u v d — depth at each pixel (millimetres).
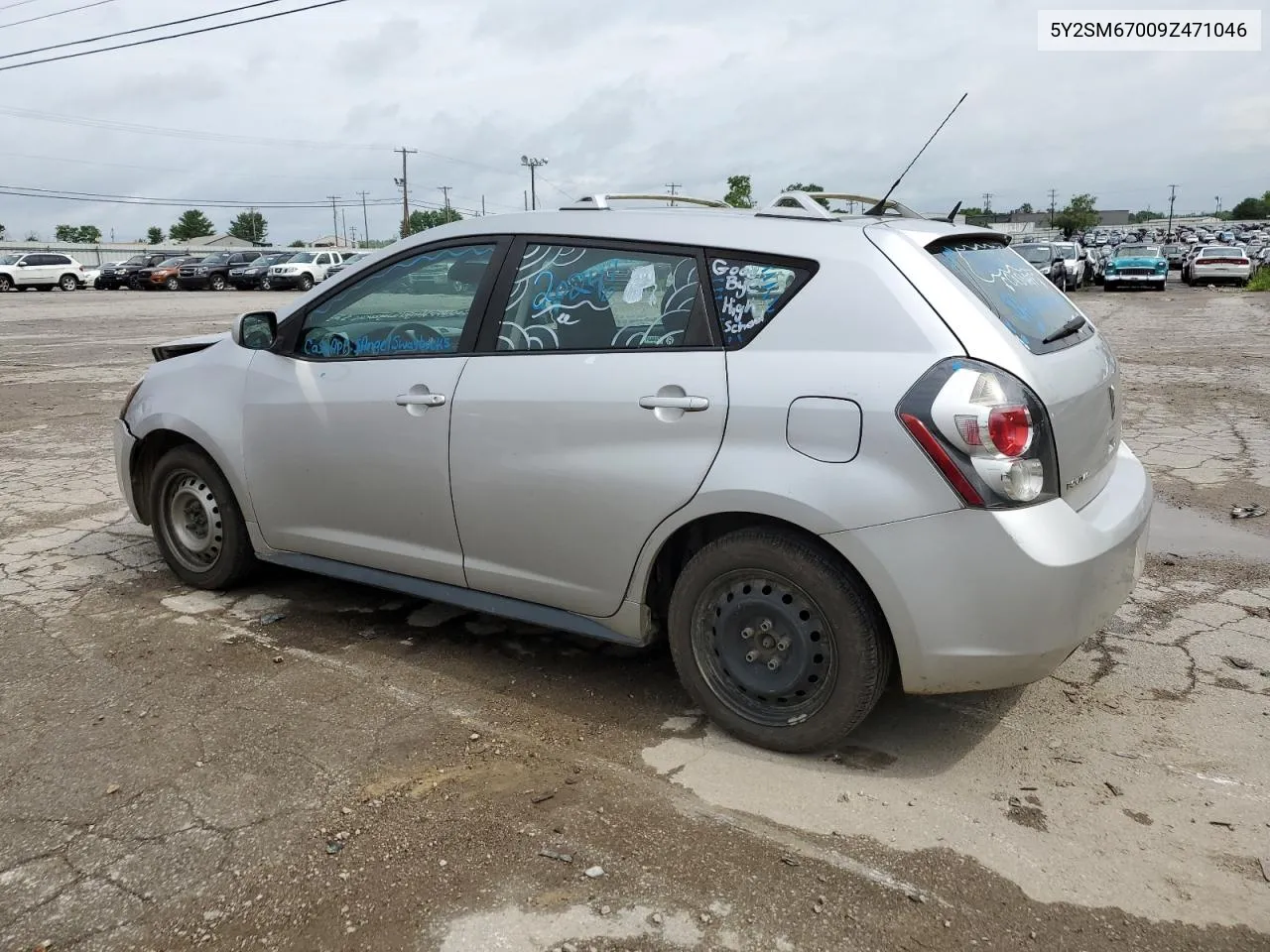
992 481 2777
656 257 3338
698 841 2756
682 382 3162
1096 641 4082
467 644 4137
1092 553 2885
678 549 3465
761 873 2619
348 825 2836
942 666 2895
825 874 2615
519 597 3680
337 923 2443
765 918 2447
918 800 2957
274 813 2896
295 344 4227
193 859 2691
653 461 3193
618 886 2568
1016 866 2652
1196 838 2771
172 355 5043
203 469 4551
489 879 2600
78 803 2951
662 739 3334
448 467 3668
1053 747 3262
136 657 3977
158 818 2879
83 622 4355
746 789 3018
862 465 2869
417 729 3396
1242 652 3953
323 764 3170
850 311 2979
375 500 3930
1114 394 3453
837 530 2893
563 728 3412
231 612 4473
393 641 4164
